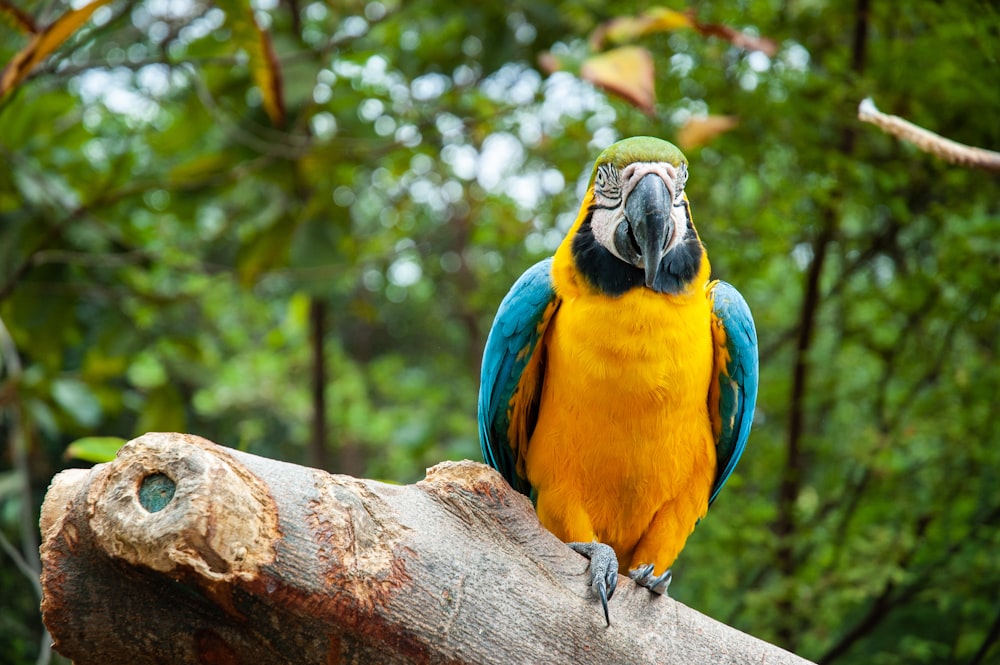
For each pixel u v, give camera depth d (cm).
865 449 660
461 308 968
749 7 648
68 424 693
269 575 235
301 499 245
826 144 649
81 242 675
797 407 697
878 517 673
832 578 636
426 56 753
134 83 776
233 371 1040
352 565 248
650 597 307
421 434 853
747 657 299
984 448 636
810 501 739
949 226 652
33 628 665
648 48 665
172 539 221
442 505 281
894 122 322
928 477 682
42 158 671
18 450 597
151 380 819
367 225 966
